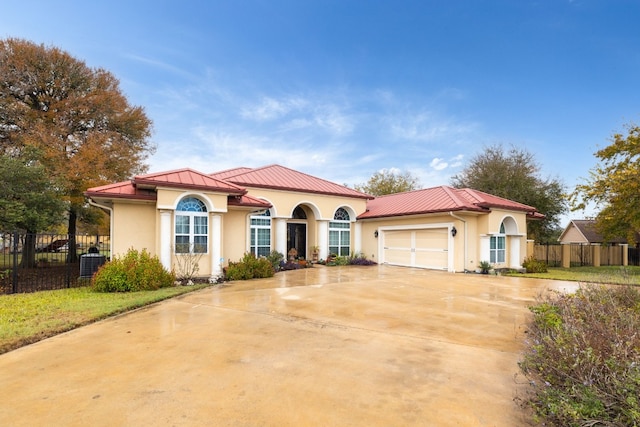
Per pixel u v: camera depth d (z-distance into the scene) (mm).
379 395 3975
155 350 5465
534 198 29281
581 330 4078
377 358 5152
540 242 30953
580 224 36531
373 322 7273
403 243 20375
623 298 6520
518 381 4359
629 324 4262
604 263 25578
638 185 16453
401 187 44250
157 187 12562
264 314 7930
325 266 19875
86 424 3379
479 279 14531
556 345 3871
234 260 15141
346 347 5641
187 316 7738
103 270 10938
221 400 3834
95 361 5016
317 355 5254
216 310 8344
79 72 21625
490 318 7680
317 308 8578
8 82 19578
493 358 5191
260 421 3416
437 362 5008
